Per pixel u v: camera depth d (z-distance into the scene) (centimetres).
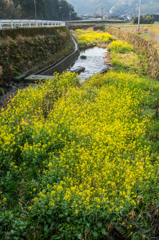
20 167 427
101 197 329
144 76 1468
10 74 1168
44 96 865
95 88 1046
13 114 618
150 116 722
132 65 1772
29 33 1634
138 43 2447
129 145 507
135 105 810
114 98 886
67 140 529
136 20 6391
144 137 596
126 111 723
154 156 507
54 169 387
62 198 321
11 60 1230
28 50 1470
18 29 1456
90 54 2825
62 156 419
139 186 367
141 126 634
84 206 306
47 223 317
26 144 446
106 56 2548
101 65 2072
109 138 492
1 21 1322
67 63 2067
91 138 539
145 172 404
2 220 295
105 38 4034
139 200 349
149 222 323
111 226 302
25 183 380
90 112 704
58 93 941
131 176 362
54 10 7525
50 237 302
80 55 2752
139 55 2142
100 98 844
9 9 4659
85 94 920
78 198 314
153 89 1027
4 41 1214
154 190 380
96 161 437
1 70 1077
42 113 729
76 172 405
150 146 543
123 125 650
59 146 495
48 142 470
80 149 443
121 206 296
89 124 606
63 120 583
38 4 5612
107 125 598
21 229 289
